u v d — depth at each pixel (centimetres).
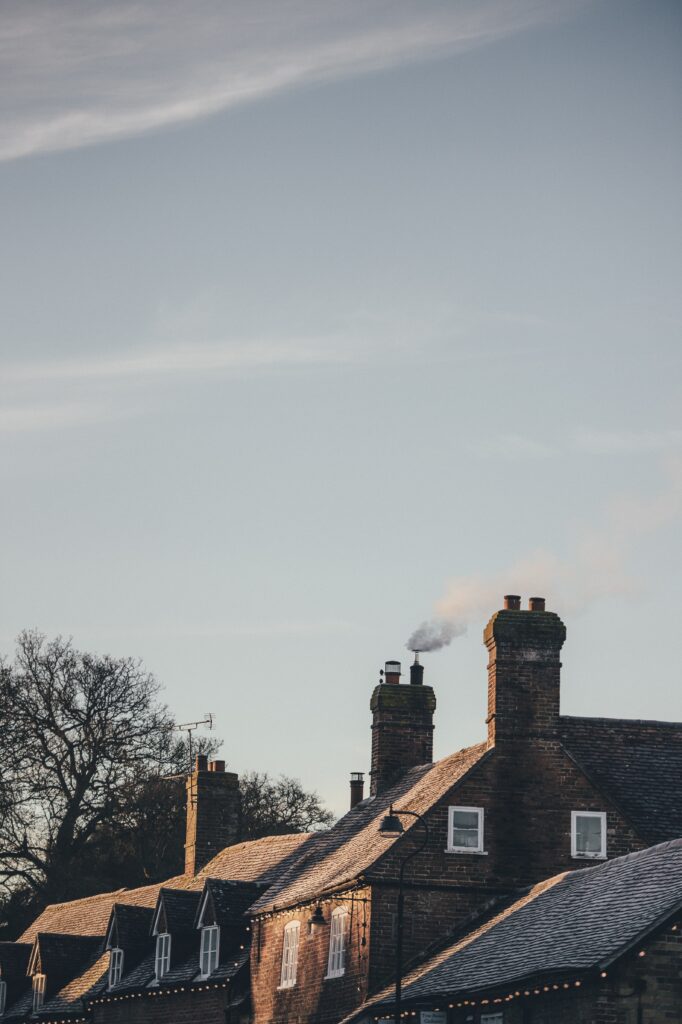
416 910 5319
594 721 5838
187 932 6969
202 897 6656
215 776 8100
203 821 8019
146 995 7000
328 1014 5519
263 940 6250
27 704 9800
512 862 5394
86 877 9906
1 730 9681
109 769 9888
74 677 9906
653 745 5803
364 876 5316
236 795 8125
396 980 4728
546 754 5503
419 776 6162
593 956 3803
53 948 8156
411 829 5394
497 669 5562
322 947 5703
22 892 10138
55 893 9725
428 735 6594
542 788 5469
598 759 5706
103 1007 7406
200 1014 6550
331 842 6419
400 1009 4641
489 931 4916
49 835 9862
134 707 10056
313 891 5762
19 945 8669
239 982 6388
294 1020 5806
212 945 6581
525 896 5138
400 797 6088
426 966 5053
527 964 4134
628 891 4259
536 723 5528
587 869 4916
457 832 5406
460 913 5338
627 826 5444
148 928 7550
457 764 5719
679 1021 3741
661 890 4047
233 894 6619
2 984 8469
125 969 7369
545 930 4419
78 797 9812
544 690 5566
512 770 5478
